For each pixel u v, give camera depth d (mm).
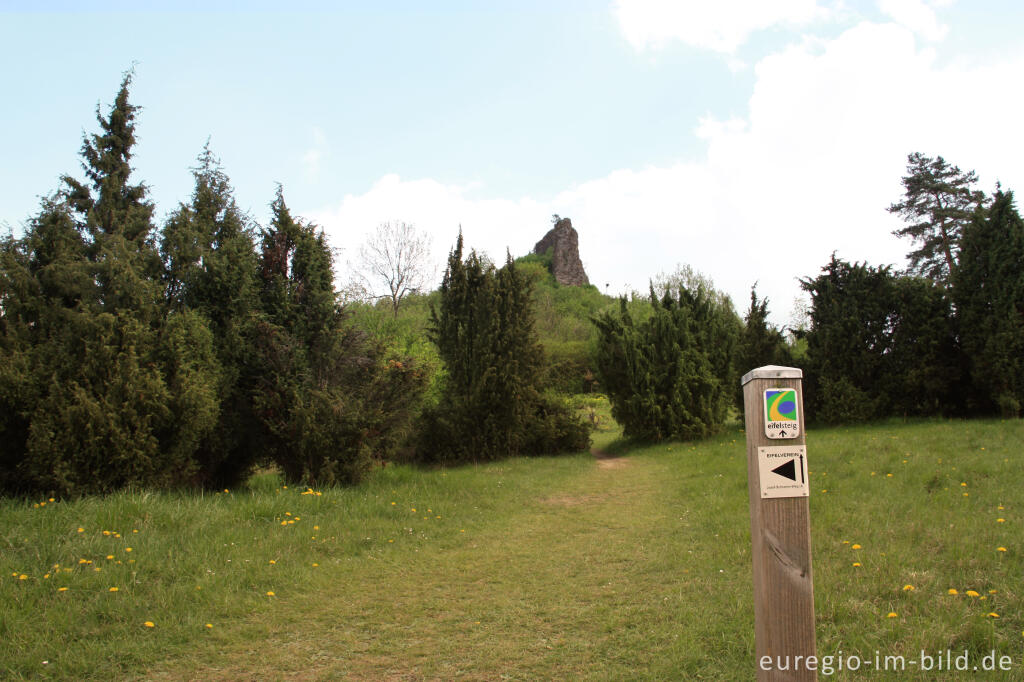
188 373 9930
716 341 19953
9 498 8758
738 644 4270
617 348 20344
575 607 5434
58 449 8570
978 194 32781
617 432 27688
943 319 18047
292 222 12547
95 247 10461
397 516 9086
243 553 6773
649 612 5156
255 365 11516
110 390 9000
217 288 11531
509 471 14570
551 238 123688
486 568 6805
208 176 13000
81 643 4598
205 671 4328
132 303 9859
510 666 4324
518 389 17031
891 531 6555
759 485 2811
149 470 9273
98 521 7211
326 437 11227
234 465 11844
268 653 4625
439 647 4699
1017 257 16562
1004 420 15594
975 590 4746
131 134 12000
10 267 9359
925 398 18188
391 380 12633
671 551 6980
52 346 9180
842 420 18859
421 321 33062
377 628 5102
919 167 34500
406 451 16656
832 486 9164
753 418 2873
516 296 17656
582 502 10750
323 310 12039
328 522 8375
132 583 5734
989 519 6547
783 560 2762
